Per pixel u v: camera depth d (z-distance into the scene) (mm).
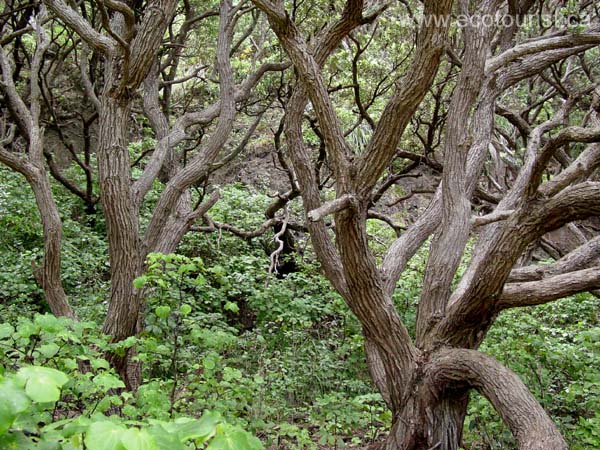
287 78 9938
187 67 13562
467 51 4324
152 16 5152
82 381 3115
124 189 5277
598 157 3818
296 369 6316
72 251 8969
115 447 1226
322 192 9727
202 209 6418
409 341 3867
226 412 4316
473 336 3850
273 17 3564
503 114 7719
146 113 7984
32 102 5816
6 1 9688
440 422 3693
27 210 9102
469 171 5082
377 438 5250
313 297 8094
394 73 8266
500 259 3467
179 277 4523
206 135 13188
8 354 2908
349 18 4379
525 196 3383
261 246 10633
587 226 7781
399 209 13539
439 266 4066
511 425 2988
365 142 11055
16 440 1399
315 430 5406
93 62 10555
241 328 8477
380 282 3816
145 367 5285
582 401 5516
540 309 7867
